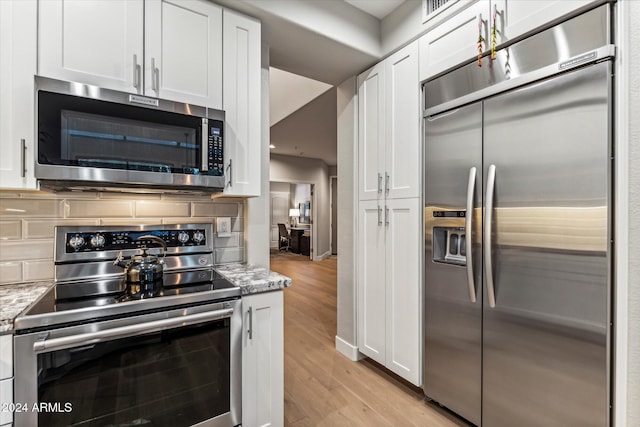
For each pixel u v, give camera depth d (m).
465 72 1.71
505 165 1.52
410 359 2.04
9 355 0.98
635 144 1.15
